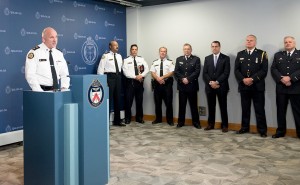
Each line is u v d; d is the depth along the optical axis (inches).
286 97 197.0
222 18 231.8
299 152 164.9
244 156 158.4
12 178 129.7
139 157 158.7
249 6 220.5
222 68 217.5
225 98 218.4
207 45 239.6
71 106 105.2
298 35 205.3
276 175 130.5
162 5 257.6
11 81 183.2
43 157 107.6
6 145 183.9
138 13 268.8
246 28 222.8
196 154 163.0
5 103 180.5
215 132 217.6
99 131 114.8
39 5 197.6
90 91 109.7
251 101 215.8
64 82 148.5
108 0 243.0
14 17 183.2
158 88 247.8
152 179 127.2
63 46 216.1
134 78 249.4
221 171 136.3
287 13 207.8
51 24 206.4
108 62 237.8
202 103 241.3
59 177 106.2
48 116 104.7
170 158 156.5
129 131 222.8
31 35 193.3
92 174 112.9
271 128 214.4
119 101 243.6
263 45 217.2
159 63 247.6
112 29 258.2
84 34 232.1
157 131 222.4
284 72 193.8
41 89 139.9
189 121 247.0
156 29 262.1
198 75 231.0
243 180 125.1
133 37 271.3
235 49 227.8
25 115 111.9
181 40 251.1
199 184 121.3
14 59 184.2
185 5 247.0
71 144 106.3
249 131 217.9
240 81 207.6
